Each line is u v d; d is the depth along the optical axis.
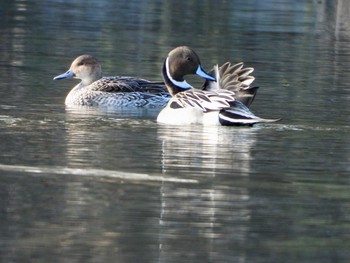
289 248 10.93
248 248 10.94
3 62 23.30
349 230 11.53
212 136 16.23
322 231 11.50
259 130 16.72
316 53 25.75
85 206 12.16
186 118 17.30
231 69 18.09
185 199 12.55
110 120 17.81
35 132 16.27
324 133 16.53
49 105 19.09
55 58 24.05
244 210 12.16
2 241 10.98
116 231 11.34
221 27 29.84
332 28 30.53
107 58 24.39
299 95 20.02
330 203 12.50
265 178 13.56
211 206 12.27
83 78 21.06
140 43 26.59
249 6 34.66
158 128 16.94
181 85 19.47
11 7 32.66
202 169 13.97
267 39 27.98
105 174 13.62
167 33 28.39
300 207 12.30
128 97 20.03
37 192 12.69
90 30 28.50
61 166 13.97
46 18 30.56
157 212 12.02
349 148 15.42
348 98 19.83
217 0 35.72
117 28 29.02
